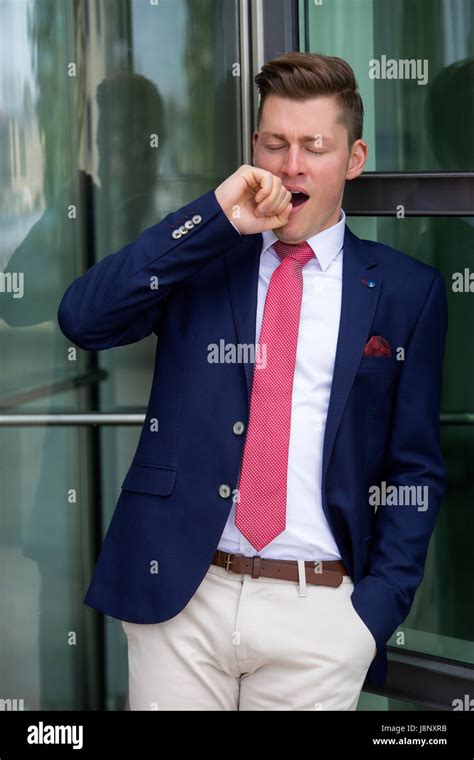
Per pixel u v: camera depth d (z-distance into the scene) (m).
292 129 3.19
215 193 3.20
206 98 4.49
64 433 4.73
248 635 3.17
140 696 3.32
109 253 4.64
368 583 3.26
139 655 3.35
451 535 4.54
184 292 3.40
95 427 4.73
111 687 4.87
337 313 3.32
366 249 3.46
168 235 3.22
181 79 4.50
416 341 3.36
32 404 4.71
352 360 3.24
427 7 4.27
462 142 4.32
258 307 3.34
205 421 3.25
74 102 4.58
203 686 3.27
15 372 4.71
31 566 4.82
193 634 3.25
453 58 4.28
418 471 3.39
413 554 3.33
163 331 3.42
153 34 4.49
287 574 3.21
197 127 4.52
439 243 4.38
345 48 4.32
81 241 4.65
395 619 3.27
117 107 4.56
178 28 4.47
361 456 3.30
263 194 3.11
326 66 3.22
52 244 4.66
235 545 3.25
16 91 4.59
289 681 3.19
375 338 3.33
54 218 4.64
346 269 3.35
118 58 4.53
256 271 3.35
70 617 4.83
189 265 3.22
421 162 4.34
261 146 3.28
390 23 4.29
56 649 4.85
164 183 4.58
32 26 4.55
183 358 3.32
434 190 4.23
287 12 4.30
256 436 3.21
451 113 4.31
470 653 4.59
